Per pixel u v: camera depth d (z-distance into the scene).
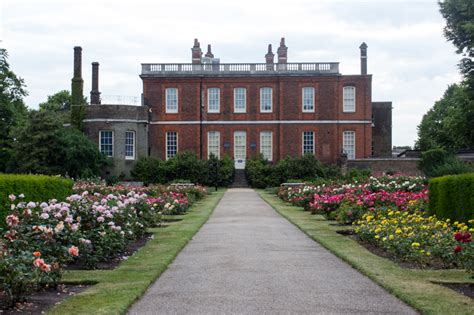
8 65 52.69
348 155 58.00
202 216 24.77
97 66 59.50
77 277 11.41
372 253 14.34
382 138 63.16
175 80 58.34
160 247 15.46
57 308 8.93
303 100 58.34
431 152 45.97
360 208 20.77
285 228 20.31
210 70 58.50
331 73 57.81
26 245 10.91
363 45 59.00
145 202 19.30
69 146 47.50
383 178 31.12
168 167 53.47
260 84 58.50
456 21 44.66
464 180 16.02
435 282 10.81
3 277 9.09
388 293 10.10
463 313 8.53
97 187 30.20
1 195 14.90
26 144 46.66
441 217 17.78
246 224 21.62
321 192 27.50
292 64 58.47
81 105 53.97
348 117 58.03
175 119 58.34
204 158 58.50
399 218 16.38
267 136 58.66
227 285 10.74
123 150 54.03
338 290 10.33
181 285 10.83
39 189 16.78
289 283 10.91
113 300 9.43
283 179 52.59
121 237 13.94
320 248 15.49
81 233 12.80
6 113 51.62
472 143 46.91
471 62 44.47
